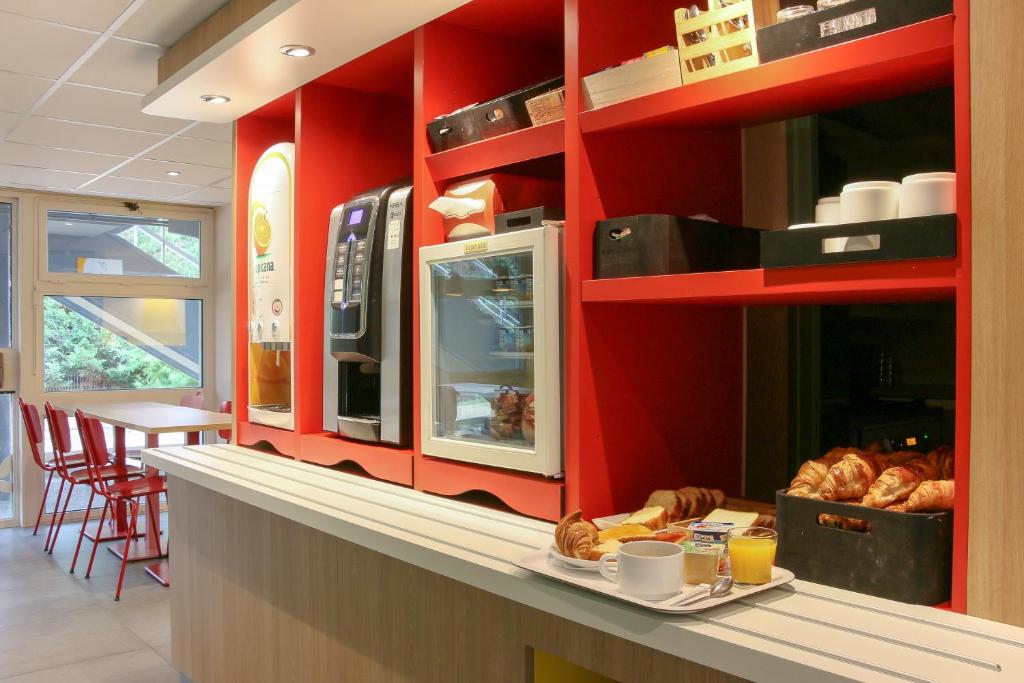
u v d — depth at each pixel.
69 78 3.63
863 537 1.28
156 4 2.84
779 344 1.99
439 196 2.18
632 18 1.82
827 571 1.33
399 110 2.91
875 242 1.27
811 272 1.34
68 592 4.50
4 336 6.29
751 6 1.46
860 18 1.30
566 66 1.75
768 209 1.97
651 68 1.60
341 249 2.43
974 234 1.15
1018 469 1.11
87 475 5.21
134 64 3.46
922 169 1.65
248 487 2.20
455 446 2.00
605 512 1.76
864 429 1.82
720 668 1.08
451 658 1.63
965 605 1.17
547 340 1.74
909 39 1.23
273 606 2.24
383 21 2.14
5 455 6.30
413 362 2.22
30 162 5.24
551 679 1.48
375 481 2.30
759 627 1.13
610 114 1.68
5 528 6.20
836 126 1.81
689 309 1.94
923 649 1.04
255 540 2.33
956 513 1.18
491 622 1.53
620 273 1.66
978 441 1.15
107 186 6.08
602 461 1.76
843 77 1.35
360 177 2.82
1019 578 1.12
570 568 1.38
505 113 1.96
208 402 7.15
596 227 1.72
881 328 1.78
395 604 1.77
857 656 1.02
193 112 3.05
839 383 1.88
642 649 1.25
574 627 1.36
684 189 1.90
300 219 2.70
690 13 1.54
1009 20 1.11
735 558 1.29
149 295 6.85
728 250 1.72
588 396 1.74
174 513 2.88
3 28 3.06
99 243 6.62
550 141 1.83
